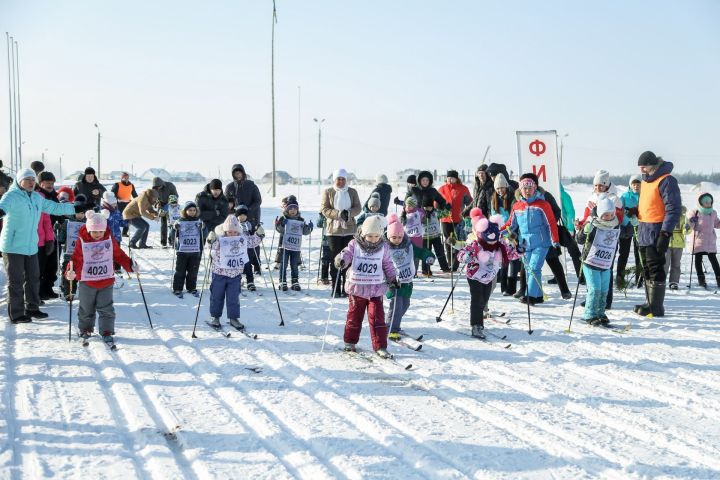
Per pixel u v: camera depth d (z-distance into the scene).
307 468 3.62
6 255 7.01
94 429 4.13
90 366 5.54
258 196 10.51
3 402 4.55
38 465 3.59
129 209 14.46
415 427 4.22
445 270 11.05
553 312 7.81
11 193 6.98
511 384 5.16
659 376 5.32
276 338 6.60
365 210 9.07
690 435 4.09
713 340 6.47
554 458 3.79
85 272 6.29
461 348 6.21
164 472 3.56
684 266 11.81
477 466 3.66
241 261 7.01
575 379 5.27
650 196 7.54
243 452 3.84
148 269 11.54
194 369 5.54
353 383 5.14
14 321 7.08
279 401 4.72
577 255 9.32
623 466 3.66
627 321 7.33
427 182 10.55
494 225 6.64
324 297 8.87
